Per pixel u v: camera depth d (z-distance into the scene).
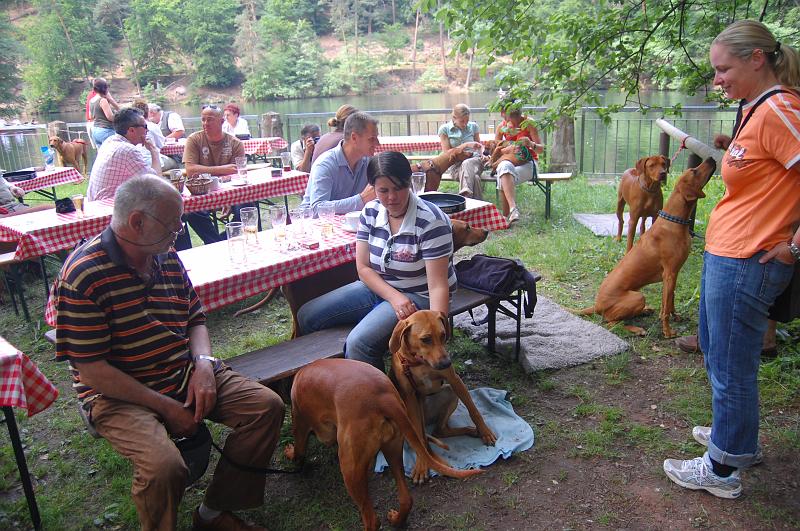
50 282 5.91
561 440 3.12
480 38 5.13
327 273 4.04
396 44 45.09
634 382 3.62
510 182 6.90
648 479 2.81
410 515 2.65
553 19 5.12
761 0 6.50
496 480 2.85
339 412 2.40
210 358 2.62
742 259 2.36
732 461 2.56
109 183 5.34
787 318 2.51
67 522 2.75
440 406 3.06
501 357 3.96
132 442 2.29
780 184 2.27
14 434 2.58
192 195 5.52
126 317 2.35
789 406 3.27
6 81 38.16
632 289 4.29
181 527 2.65
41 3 43.41
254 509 2.74
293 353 3.09
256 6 49.66
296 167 8.45
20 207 5.48
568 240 6.27
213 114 6.14
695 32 5.51
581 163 9.85
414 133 20.05
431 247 2.99
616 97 18.22
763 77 2.27
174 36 43.78
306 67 43.47
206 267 3.37
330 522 2.65
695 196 3.88
